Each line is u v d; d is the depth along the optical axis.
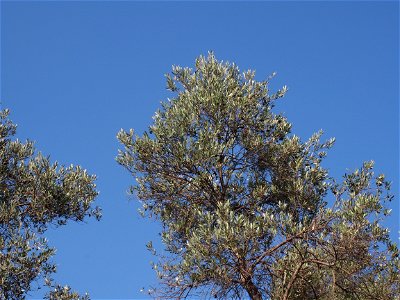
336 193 13.77
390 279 12.68
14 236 13.76
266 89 15.45
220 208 12.80
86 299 14.14
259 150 14.50
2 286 13.19
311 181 14.41
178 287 12.71
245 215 14.20
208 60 15.89
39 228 14.93
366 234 12.21
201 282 12.48
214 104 14.49
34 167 15.11
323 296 12.52
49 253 13.70
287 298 12.56
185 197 14.52
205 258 12.30
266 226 12.61
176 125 14.41
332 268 12.30
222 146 13.90
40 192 14.82
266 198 14.46
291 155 14.66
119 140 14.83
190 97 14.75
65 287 13.97
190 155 13.95
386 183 13.54
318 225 12.57
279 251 12.67
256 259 12.58
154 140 14.38
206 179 13.98
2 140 15.45
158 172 14.49
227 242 12.20
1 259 13.27
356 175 13.77
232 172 14.30
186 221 14.27
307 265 12.62
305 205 14.09
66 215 15.34
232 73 15.73
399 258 12.56
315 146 14.91
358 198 12.52
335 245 12.18
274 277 12.84
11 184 15.05
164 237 14.05
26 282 13.45
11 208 14.16
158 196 14.73
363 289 12.67
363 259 12.34
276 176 14.63
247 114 14.73
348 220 12.26
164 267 13.20
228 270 12.41
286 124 14.98
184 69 15.84
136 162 14.62
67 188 15.34
